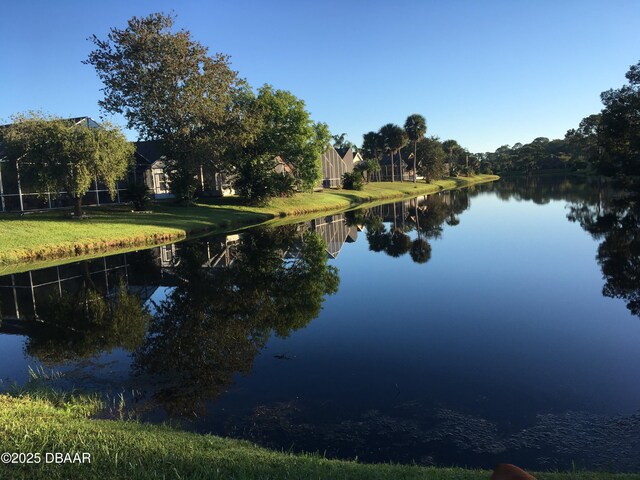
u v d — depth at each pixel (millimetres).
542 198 48875
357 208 45750
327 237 25438
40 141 23406
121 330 9953
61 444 4223
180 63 30922
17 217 24953
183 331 9859
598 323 10000
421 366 7805
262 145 37719
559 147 145625
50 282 14805
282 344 9039
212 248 21406
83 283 14656
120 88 31406
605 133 47219
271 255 19844
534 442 5250
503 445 5203
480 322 10305
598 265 16078
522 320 10359
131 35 30891
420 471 4172
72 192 24656
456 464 4832
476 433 5496
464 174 123688
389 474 3990
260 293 13359
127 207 31672
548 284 13672
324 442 5328
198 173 37844
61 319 10844
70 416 5680
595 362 7824
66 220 24250
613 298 11953
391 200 56562
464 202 49312
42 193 25312
